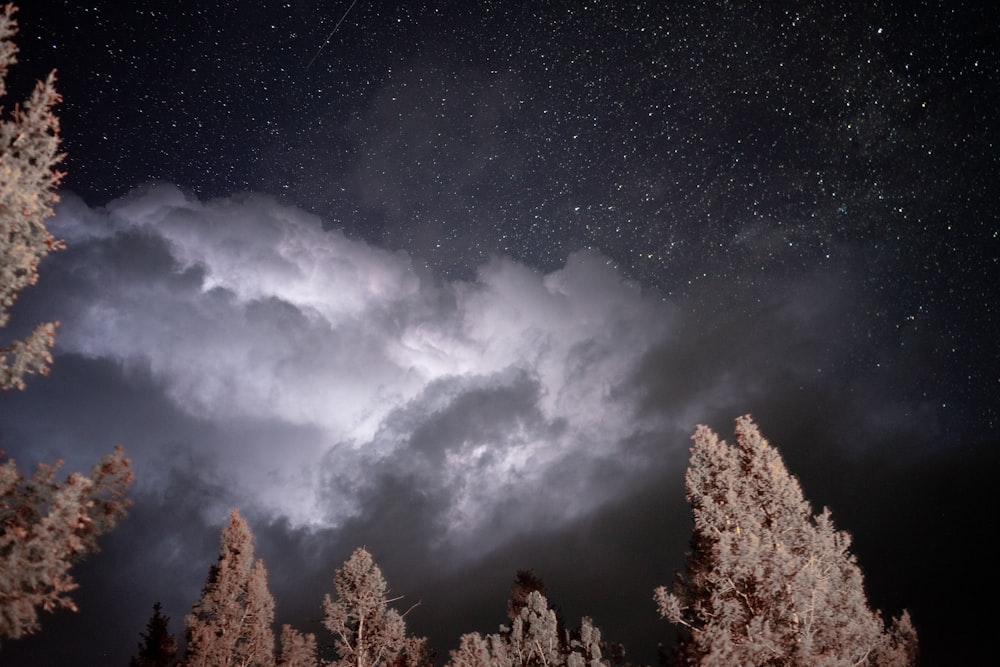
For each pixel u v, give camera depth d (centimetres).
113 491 773
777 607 1458
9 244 742
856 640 1452
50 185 780
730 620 1459
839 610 1463
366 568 2548
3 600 689
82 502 743
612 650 2961
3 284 739
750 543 1471
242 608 2719
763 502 1584
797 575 1435
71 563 742
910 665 1788
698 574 1617
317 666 2603
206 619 2656
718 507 1571
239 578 2728
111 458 778
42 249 771
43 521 706
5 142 764
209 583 2706
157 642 2834
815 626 1438
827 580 1467
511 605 3550
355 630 2506
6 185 732
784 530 1539
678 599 1667
